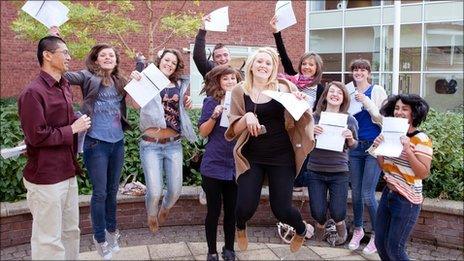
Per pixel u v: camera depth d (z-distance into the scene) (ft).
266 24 54.29
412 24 55.62
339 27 57.72
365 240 16.83
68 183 12.67
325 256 14.58
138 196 18.28
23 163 17.63
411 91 56.08
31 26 26.63
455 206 16.24
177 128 15.23
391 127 12.17
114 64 14.11
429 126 20.43
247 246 14.23
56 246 12.33
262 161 12.55
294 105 11.49
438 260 15.30
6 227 15.97
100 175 13.93
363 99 15.69
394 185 12.37
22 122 11.84
